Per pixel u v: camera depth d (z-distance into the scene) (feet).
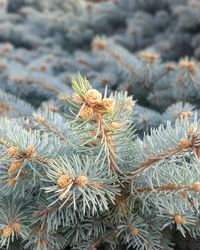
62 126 1.66
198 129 1.26
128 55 2.48
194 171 1.37
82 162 1.42
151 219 1.48
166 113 2.01
